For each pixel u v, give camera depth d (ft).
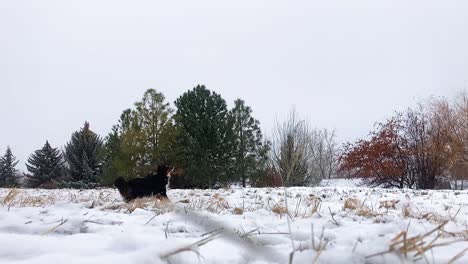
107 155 75.82
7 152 147.02
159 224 12.66
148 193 28.91
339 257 6.84
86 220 12.62
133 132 68.90
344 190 42.91
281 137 84.02
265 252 7.81
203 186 73.20
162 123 70.85
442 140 75.31
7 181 137.80
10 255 7.74
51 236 10.06
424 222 13.92
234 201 25.85
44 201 20.70
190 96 75.15
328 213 16.97
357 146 85.15
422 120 78.54
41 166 122.11
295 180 77.05
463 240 9.31
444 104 78.84
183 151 71.00
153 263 6.73
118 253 7.98
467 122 75.51
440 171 76.84
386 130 80.33
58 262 6.86
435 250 8.29
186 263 7.12
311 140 94.94
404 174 78.23
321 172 107.45
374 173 80.33
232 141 72.69
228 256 7.62
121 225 12.43
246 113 76.64
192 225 12.32
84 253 7.88
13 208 15.74
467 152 74.43
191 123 73.20
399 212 18.31
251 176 74.33
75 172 104.53
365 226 12.28
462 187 77.46
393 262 6.49
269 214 16.26
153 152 69.05
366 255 6.87
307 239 9.92
